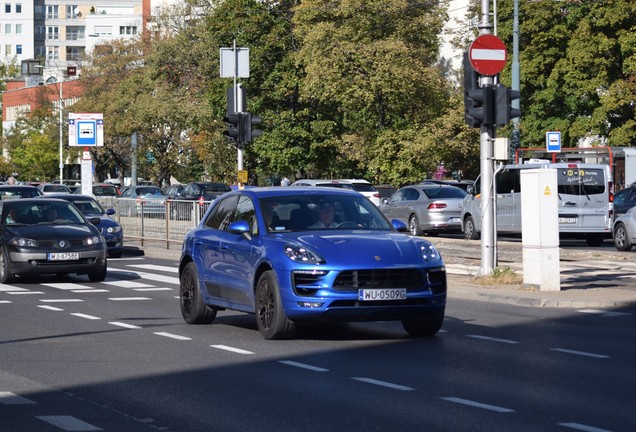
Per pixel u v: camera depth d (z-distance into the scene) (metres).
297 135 63.72
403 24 59.62
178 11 77.44
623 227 31.88
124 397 9.92
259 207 14.66
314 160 65.00
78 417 9.02
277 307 13.49
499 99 20.80
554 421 8.62
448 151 56.09
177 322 16.22
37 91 112.25
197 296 15.77
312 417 8.87
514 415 8.87
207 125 72.56
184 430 8.44
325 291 13.05
